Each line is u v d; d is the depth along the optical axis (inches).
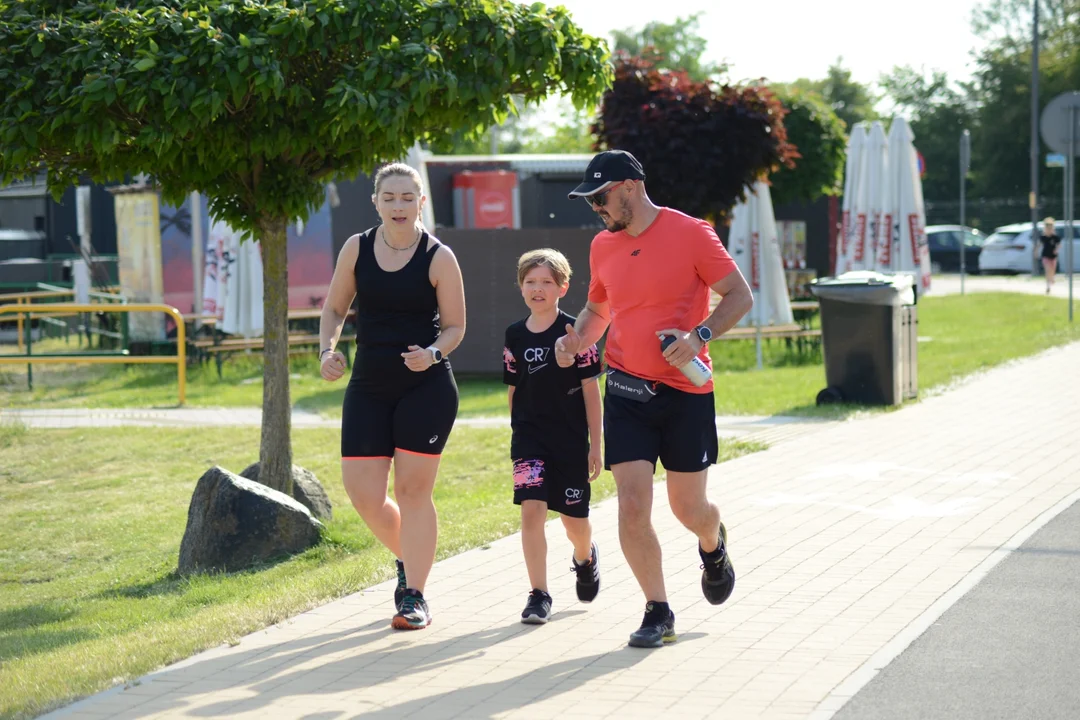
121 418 711.1
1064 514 374.9
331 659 257.6
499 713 221.0
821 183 1145.4
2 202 1418.6
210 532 389.4
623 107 772.6
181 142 366.3
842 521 375.9
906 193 1029.8
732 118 768.3
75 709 229.0
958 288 1585.9
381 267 281.1
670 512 397.7
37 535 472.1
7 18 367.6
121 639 281.9
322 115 381.1
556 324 290.4
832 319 626.8
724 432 559.2
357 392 285.4
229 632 277.9
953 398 637.9
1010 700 221.8
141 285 1010.1
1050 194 3078.2
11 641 304.7
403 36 377.4
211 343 884.6
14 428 661.9
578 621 283.4
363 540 395.5
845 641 258.5
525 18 386.0
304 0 371.6
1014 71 3122.5
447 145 436.1
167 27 353.1
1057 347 851.4
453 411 285.4
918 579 306.5
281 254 429.1
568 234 832.3
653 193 781.3
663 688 232.4
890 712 216.7
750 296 256.2
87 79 345.4
